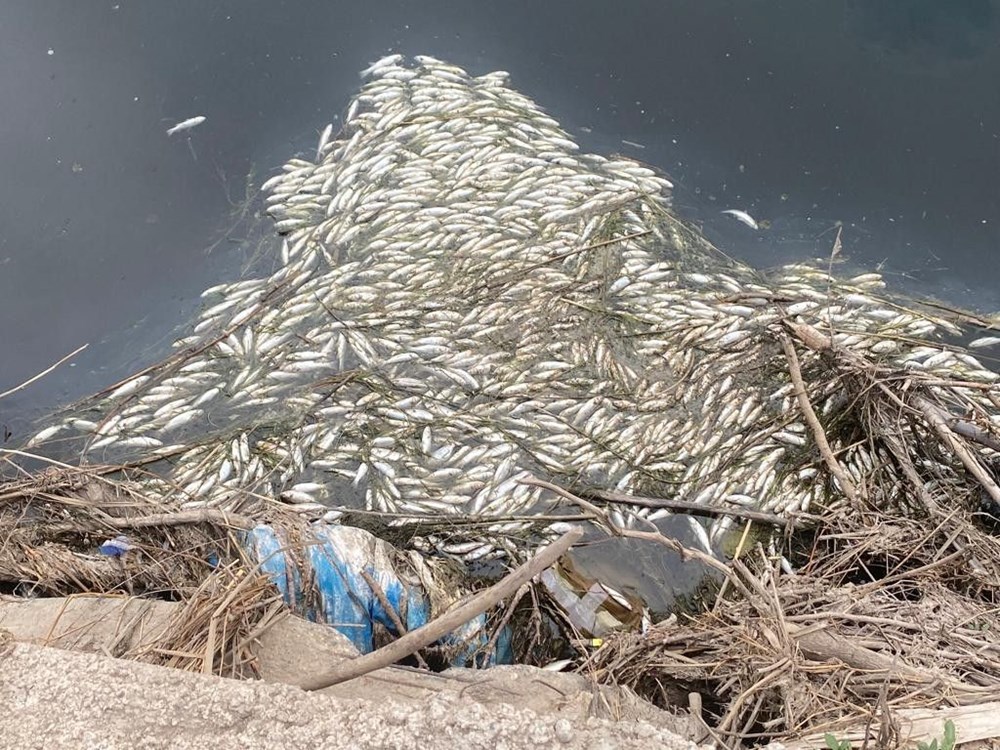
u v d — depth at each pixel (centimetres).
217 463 618
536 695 403
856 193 825
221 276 761
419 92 866
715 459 626
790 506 601
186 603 429
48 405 683
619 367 673
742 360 670
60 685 352
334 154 823
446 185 787
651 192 808
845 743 351
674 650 467
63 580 488
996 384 632
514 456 625
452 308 705
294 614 448
